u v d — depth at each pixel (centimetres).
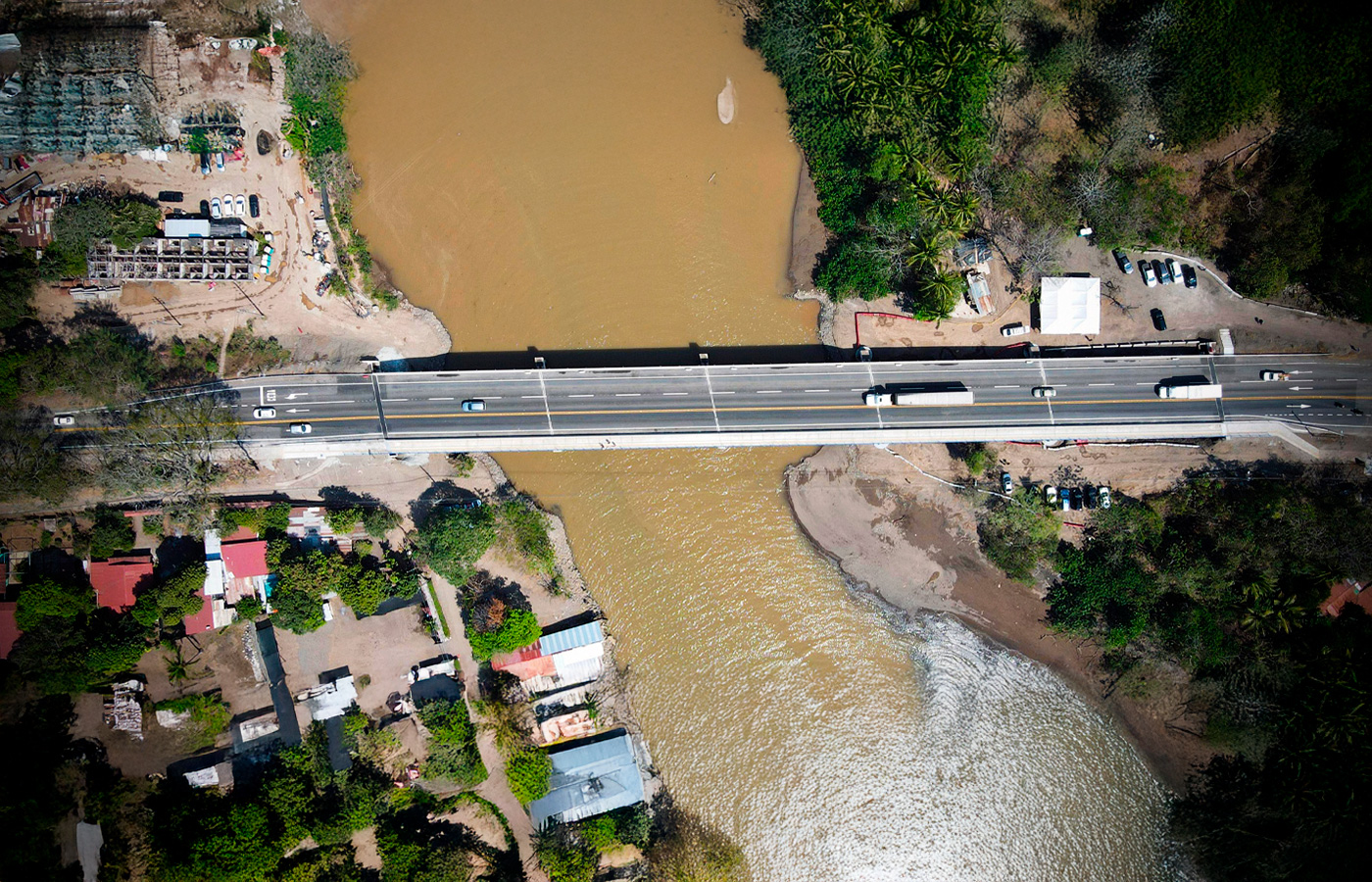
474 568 12675
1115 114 13038
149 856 11669
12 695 11956
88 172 12900
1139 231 13150
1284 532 12456
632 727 12719
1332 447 13012
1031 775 12888
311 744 12200
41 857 11519
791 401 12744
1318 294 13150
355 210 13238
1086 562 12750
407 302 13225
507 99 13488
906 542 13125
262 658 12356
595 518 13050
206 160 12950
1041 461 13125
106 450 12512
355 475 12825
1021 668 13038
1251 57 12469
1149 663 12744
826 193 13062
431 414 12656
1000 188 12925
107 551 12375
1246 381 12988
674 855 12250
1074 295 12938
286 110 13088
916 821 12775
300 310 13012
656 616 12950
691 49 13600
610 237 13412
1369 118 12262
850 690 12962
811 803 12769
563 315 13338
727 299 13412
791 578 13088
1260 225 12800
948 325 13238
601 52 13588
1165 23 12631
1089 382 12900
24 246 12788
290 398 12706
